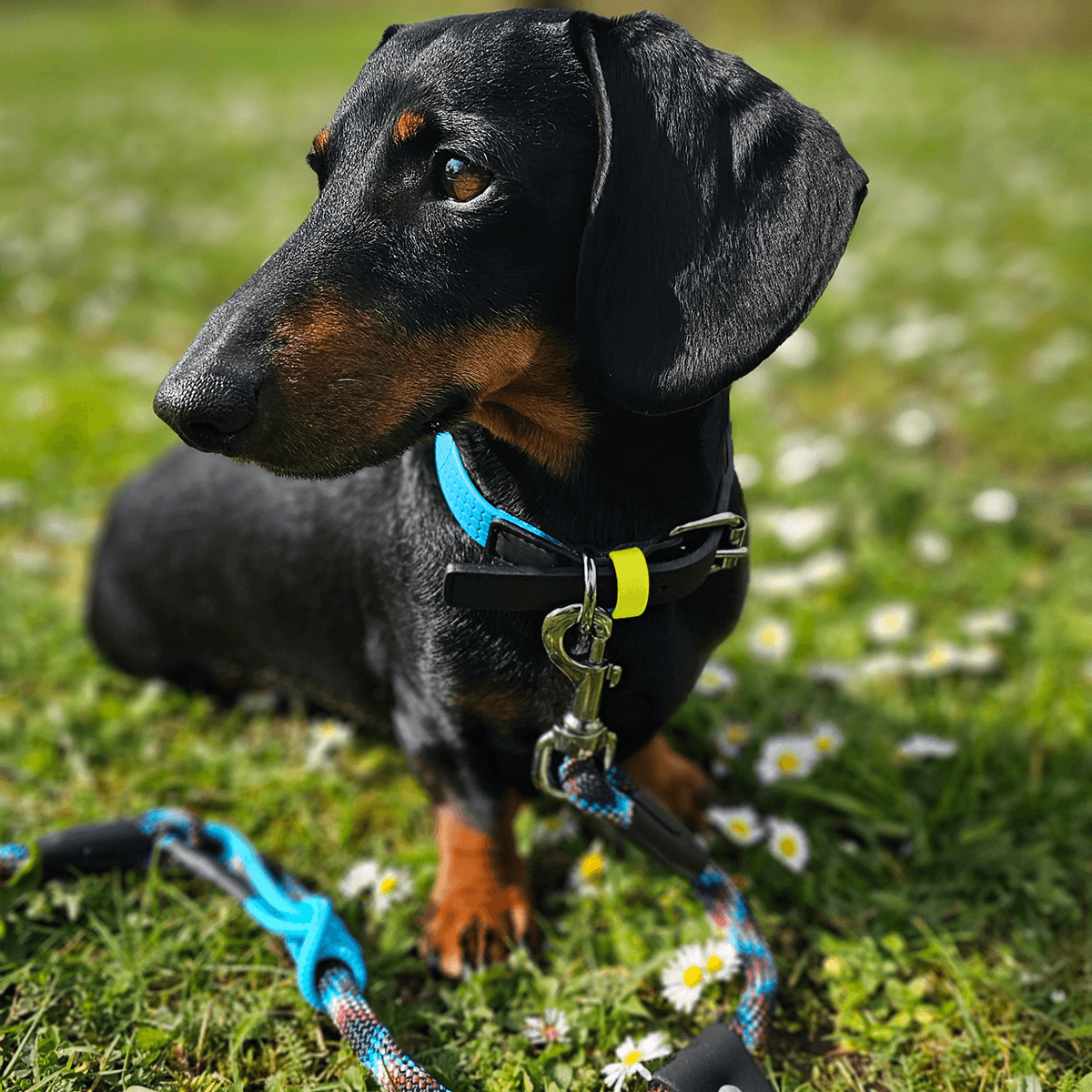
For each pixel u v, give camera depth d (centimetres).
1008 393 108
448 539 52
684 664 53
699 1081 49
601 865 59
